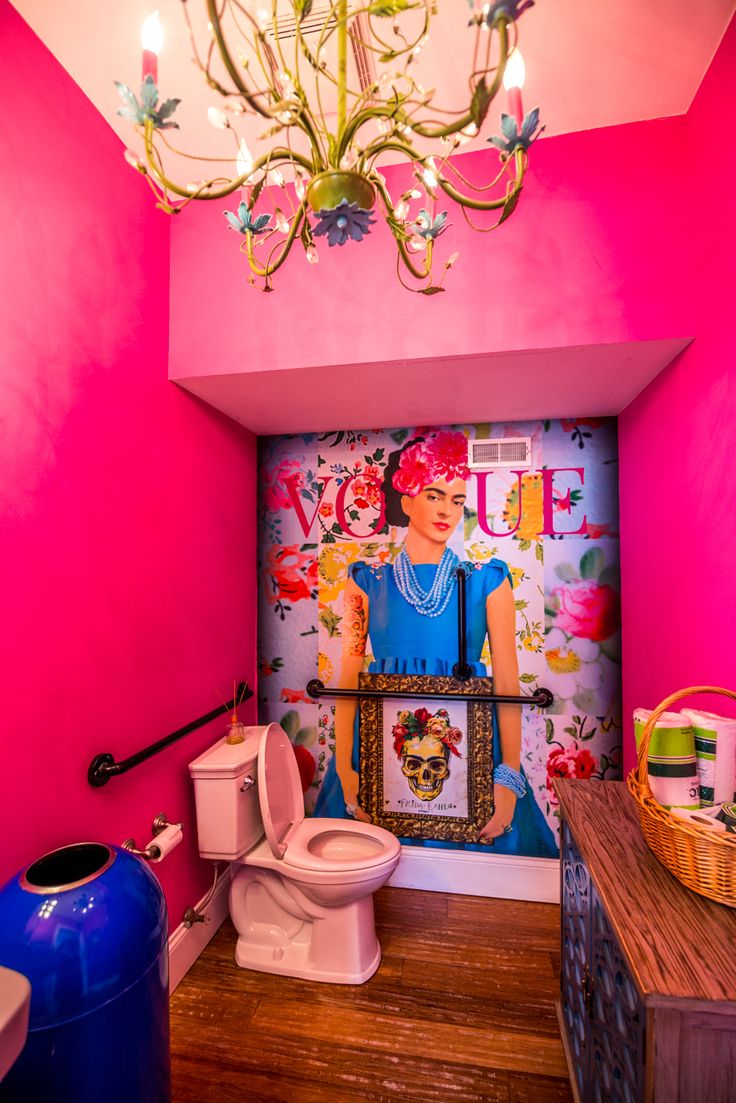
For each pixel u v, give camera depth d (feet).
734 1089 2.60
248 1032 5.32
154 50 2.32
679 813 3.48
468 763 7.91
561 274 5.31
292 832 6.68
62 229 4.51
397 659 8.16
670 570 5.73
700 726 3.65
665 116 5.14
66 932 3.31
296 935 6.34
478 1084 4.78
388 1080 4.82
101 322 4.98
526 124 2.37
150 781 5.64
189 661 6.48
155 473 5.83
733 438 4.38
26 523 4.10
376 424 8.01
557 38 4.28
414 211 5.60
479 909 7.38
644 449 6.49
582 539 7.67
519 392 6.63
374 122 5.23
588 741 7.59
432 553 8.09
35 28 4.19
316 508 8.46
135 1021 3.52
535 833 7.71
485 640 7.89
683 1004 2.55
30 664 4.11
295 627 8.48
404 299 5.62
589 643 7.61
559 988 5.87
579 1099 4.33
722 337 4.54
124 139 5.33
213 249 6.06
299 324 5.84
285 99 2.55
